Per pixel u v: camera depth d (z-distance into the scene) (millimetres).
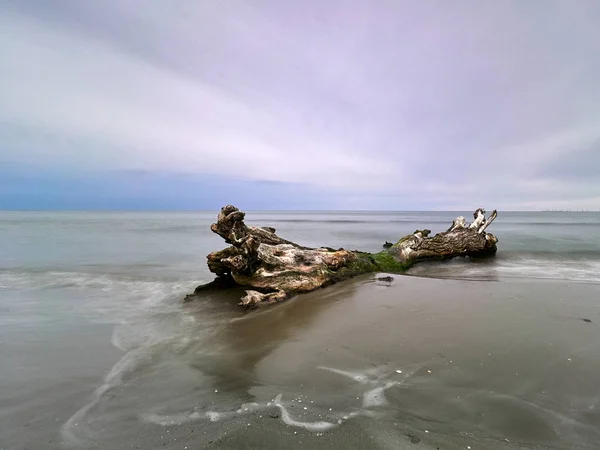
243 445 3422
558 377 4754
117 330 7328
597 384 4547
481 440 3451
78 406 4273
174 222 71188
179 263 17094
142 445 3484
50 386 4809
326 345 6203
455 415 3895
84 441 3580
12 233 36812
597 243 23469
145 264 16750
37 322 7887
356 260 13141
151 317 8289
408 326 7047
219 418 3938
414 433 3574
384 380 4789
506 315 7633
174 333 7121
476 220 19109
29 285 12109
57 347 6340
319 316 8062
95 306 9344
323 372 5113
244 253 10727
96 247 23812
